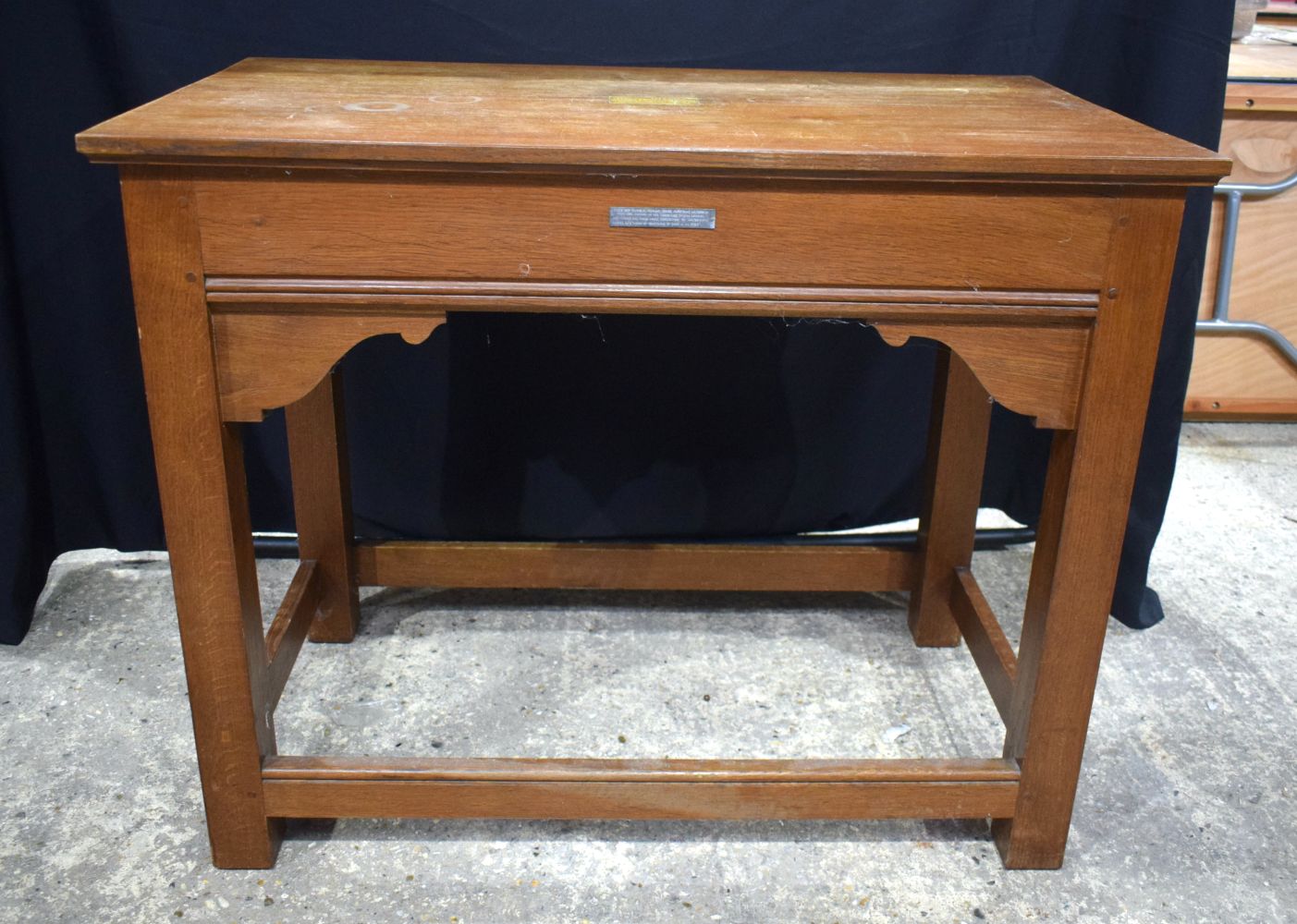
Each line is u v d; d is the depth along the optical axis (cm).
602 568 198
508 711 177
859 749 171
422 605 205
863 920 142
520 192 119
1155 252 123
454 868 149
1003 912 144
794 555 197
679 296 125
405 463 214
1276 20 294
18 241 192
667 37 191
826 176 118
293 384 128
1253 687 188
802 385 213
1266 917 144
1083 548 135
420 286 123
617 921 141
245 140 113
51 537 210
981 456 181
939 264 124
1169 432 193
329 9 186
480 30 189
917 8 191
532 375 208
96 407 204
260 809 145
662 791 146
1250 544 232
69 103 186
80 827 153
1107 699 185
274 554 219
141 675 184
